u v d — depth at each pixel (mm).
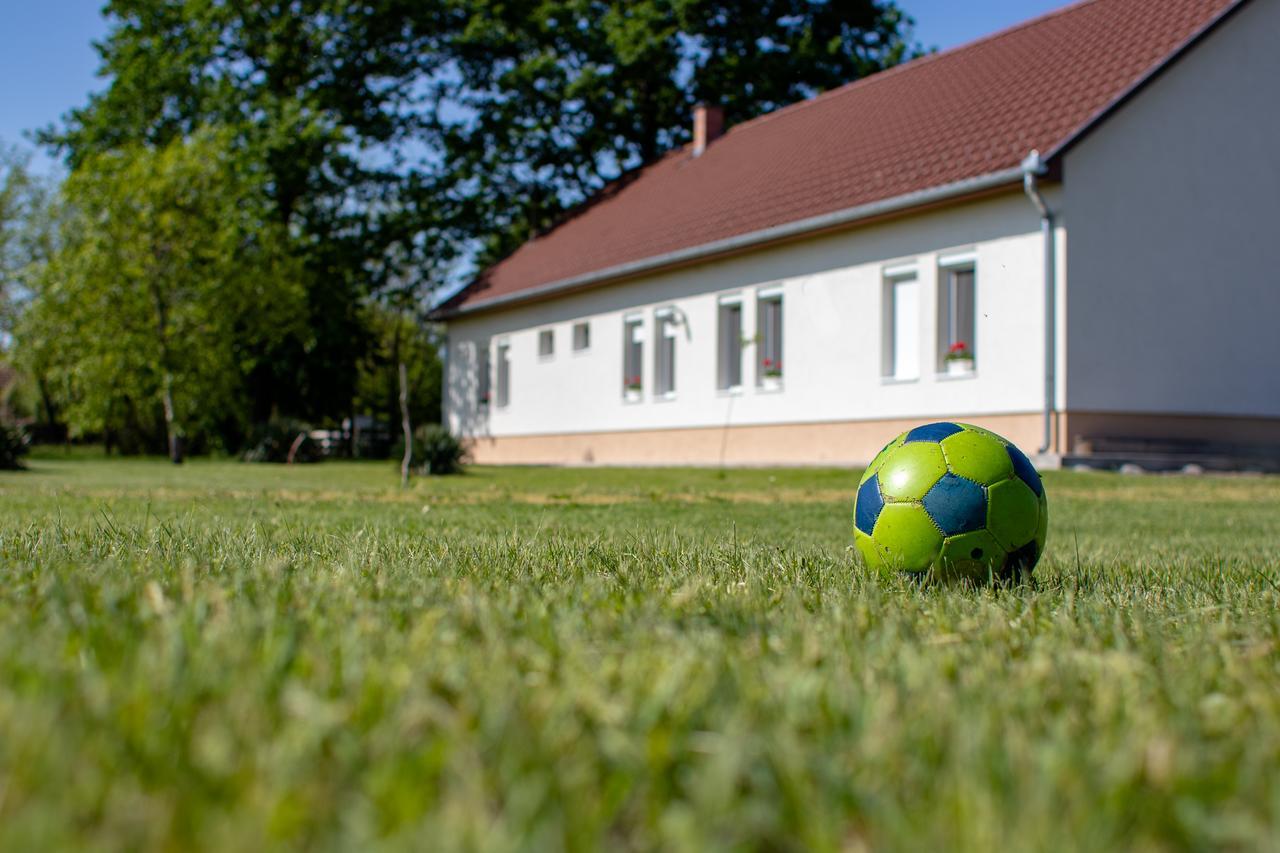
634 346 23312
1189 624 3098
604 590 3262
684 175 25484
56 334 27359
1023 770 1470
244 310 27547
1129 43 17484
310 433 25469
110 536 4934
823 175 20109
